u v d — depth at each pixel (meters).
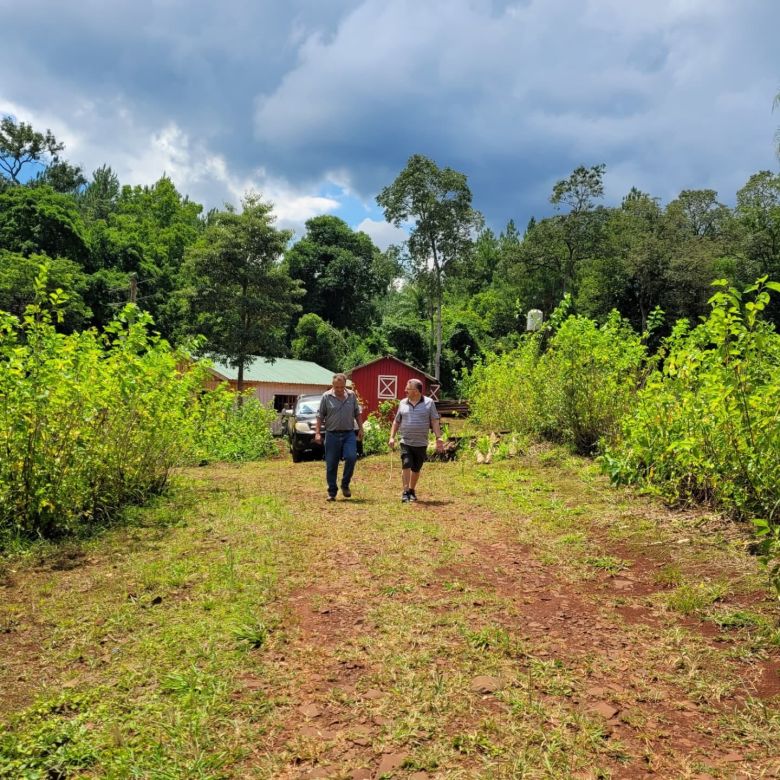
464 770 2.48
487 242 91.44
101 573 4.99
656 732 2.72
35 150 66.75
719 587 4.24
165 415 8.09
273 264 34.72
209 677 3.18
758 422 4.90
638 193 75.50
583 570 4.89
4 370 5.92
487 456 11.23
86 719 2.83
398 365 32.78
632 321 56.47
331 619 3.99
